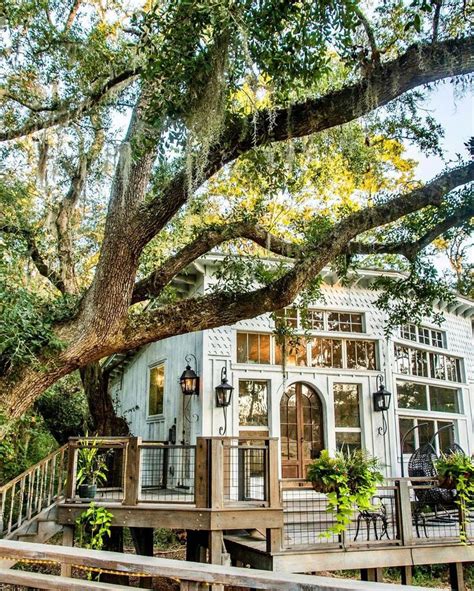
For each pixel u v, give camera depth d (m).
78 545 7.02
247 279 7.56
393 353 10.52
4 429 5.50
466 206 7.16
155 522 6.53
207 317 6.23
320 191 14.43
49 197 8.50
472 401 12.39
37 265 9.26
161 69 4.63
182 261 6.76
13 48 6.96
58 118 7.11
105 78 7.04
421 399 11.14
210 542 6.23
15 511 8.60
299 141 7.32
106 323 5.89
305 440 9.45
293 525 7.69
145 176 6.36
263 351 9.57
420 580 8.43
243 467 8.83
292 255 6.74
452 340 12.31
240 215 7.97
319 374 9.73
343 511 6.43
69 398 11.99
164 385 11.20
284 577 2.13
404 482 7.04
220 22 4.34
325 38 4.84
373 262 14.45
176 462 9.97
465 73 5.43
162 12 4.58
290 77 5.04
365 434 9.73
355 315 10.36
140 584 7.88
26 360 5.71
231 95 5.40
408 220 8.06
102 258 6.01
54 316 6.21
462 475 7.12
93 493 7.18
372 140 9.23
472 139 7.09
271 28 4.62
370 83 5.36
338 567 6.39
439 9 5.30
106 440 7.20
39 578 2.62
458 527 7.66
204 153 5.07
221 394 8.88
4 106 7.94
